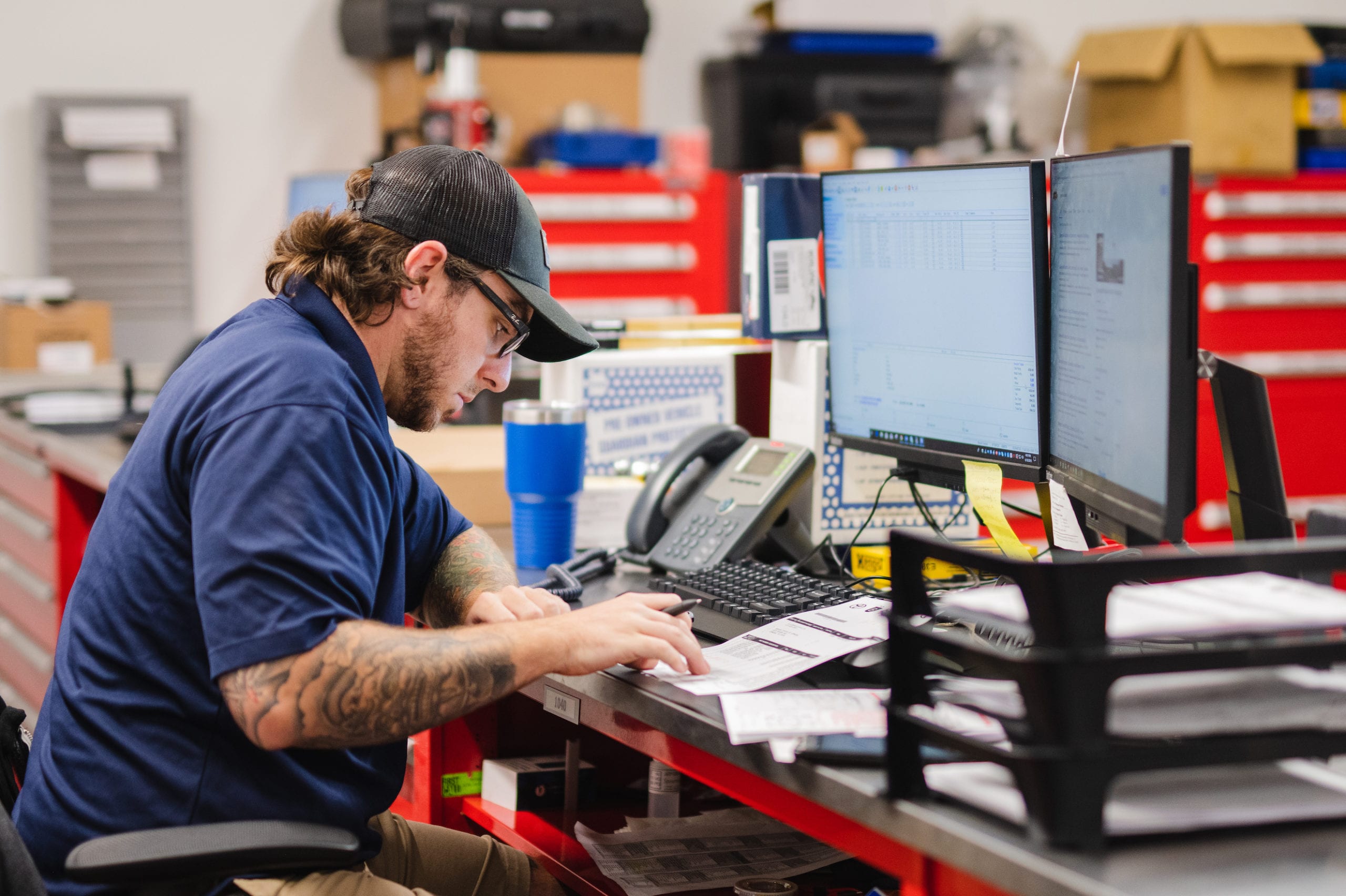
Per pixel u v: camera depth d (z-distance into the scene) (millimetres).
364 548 1171
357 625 1124
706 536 1722
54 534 2684
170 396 1236
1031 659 867
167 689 1180
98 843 1044
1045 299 1426
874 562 1766
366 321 1321
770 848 1614
